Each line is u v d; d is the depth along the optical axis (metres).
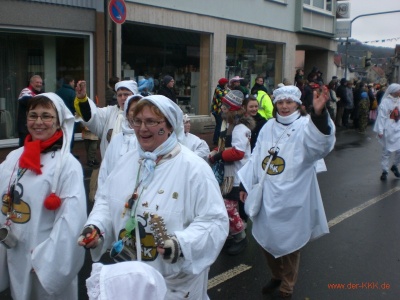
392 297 4.32
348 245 5.64
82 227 2.88
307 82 16.70
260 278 4.67
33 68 10.73
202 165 2.56
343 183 9.02
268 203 4.12
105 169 3.65
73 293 3.11
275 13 18.09
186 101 14.66
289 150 4.06
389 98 9.27
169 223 2.45
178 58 14.18
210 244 2.48
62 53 11.15
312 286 4.50
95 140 9.31
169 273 2.48
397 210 7.20
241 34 16.42
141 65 13.01
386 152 9.30
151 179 2.50
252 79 17.48
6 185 3.00
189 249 2.37
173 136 2.56
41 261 2.80
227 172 5.05
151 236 2.45
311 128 3.69
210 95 15.42
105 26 11.65
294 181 4.04
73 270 2.87
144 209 2.46
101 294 1.81
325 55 22.89
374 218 6.76
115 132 4.63
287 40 19.05
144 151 2.56
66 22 10.83
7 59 10.31
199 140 5.08
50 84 11.06
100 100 11.70
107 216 2.66
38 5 10.28
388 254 5.38
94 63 11.56
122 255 2.43
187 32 14.36
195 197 2.51
